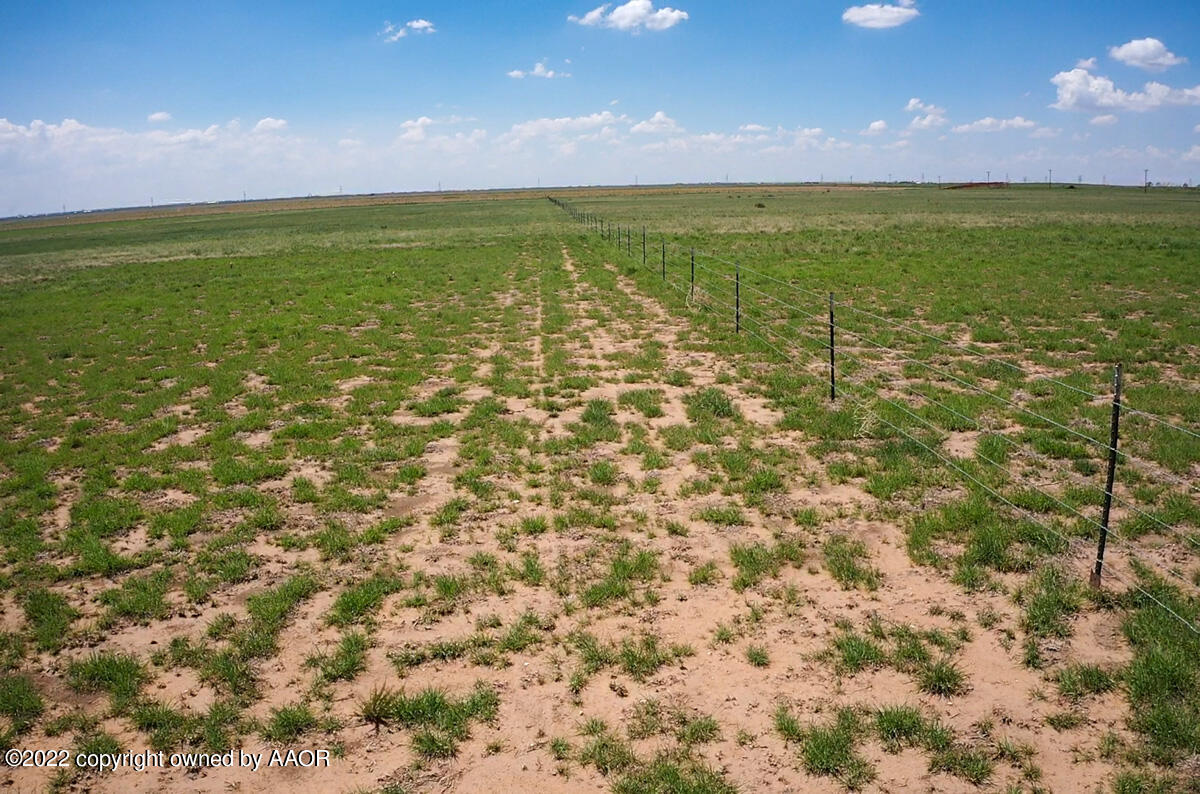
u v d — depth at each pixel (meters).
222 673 5.89
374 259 40.25
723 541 7.87
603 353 16.92
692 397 12.88
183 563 7.79
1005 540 7.36
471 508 8.89
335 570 7.53
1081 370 13.96
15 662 6.16
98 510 9.11
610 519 8.32
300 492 9.38
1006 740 4.86
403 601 6.86
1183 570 6.79
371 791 4.68
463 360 16.83
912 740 4.90
